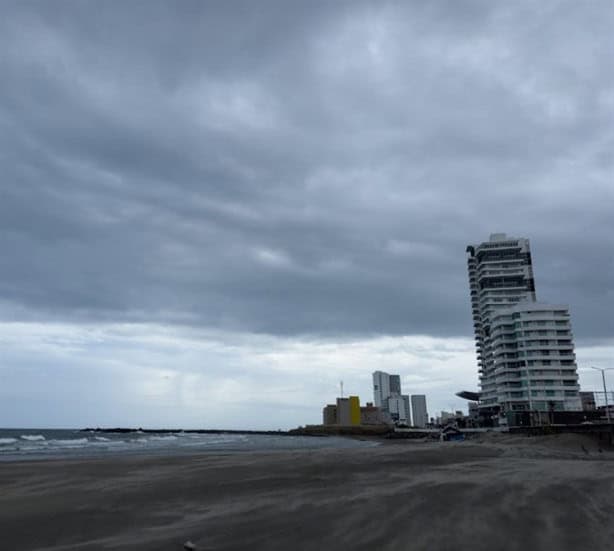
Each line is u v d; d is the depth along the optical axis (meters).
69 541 8.45
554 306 140.25
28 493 14.07
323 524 8.40
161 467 20.31
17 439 101.88
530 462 20.64
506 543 7.16
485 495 10.54
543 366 136.25
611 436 50.12
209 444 84.81
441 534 7.61
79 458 31.91
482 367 189.62
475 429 125.94
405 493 11.04
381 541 7.34
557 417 108.56
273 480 14.60
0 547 8.26
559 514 8.75
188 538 8.07
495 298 183.75
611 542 7.20
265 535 7.94
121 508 11.10
